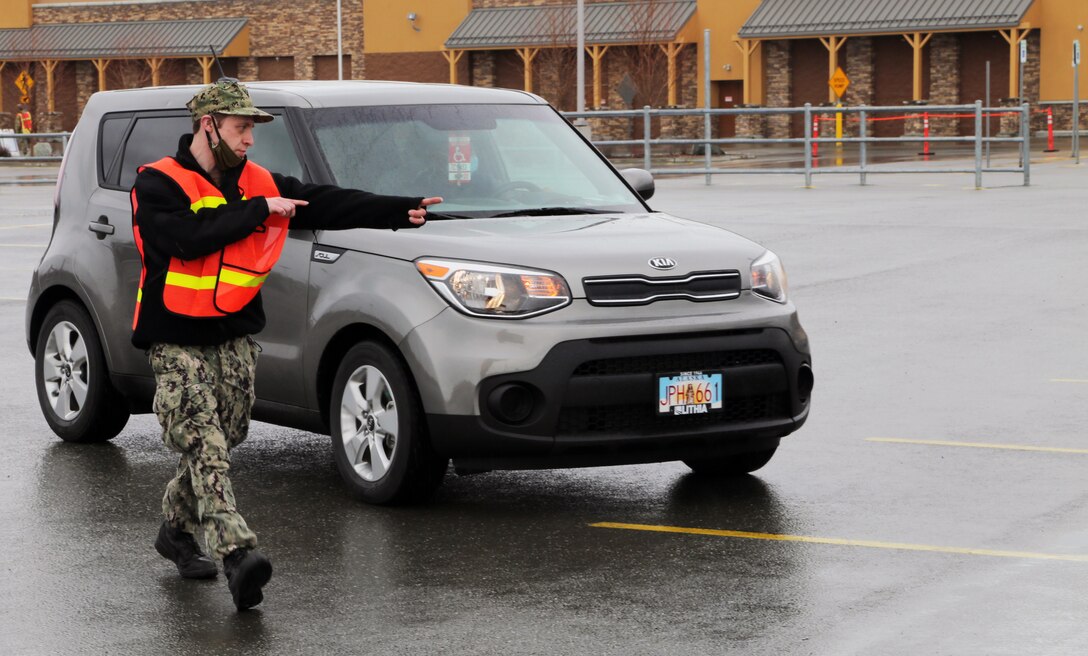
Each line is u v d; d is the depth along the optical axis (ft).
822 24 201.05
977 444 31.99
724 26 212.64
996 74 200.13
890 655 19.53
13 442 33.55
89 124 33.96
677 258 27.32
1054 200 92.48
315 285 28.27
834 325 48.19
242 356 22.26
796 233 75.51
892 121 207.00
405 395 26.71
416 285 26.71
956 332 46.52
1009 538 24.98
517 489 29.17
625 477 30.14
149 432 34.71
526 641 20.26
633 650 19.84
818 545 24.81
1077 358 41.96
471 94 32.32
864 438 32.78
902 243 70.33
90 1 260.01
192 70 256.32
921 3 197.67
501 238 27.32
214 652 20.03
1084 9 194.18
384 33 238.68
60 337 33.47
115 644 20.39
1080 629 20.43
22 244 76.89
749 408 27.63
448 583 22.99
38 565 24.22
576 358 25.96
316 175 29.12
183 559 23.48
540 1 226.58
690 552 24.54
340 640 20.45
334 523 26.58
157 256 21.61
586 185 31.40
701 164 157.48
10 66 263.08
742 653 19.67
